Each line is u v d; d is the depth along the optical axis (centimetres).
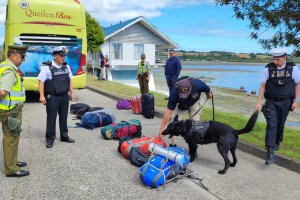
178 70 1260
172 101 603
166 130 596
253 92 2341
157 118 1020
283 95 584
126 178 529
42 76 663
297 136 786
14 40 1150
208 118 993
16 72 501
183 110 636
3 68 487
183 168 540
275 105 593
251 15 687
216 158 637
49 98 672
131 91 1703
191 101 612
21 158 614
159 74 4681
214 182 520
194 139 575
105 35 3269
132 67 3259
